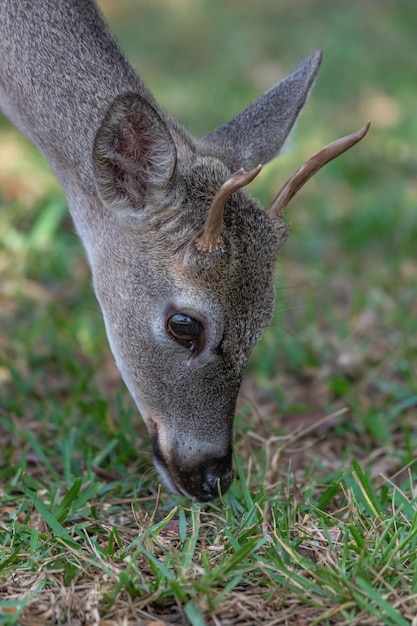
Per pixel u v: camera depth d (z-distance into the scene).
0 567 7.98
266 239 9.67
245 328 9.59
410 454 10.59
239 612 7.47
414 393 12.20
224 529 8.48
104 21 10.97
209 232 9.23
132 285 9.75
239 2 33.69
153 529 8.44
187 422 9.73
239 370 9.70
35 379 12.76
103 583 7.78
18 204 18.16
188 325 9.45
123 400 12.47
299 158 21.31
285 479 10.51
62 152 10.69
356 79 26.80
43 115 10.71
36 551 8.31
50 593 7.75
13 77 10.84
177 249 9.53
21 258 16.30
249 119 10.93
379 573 7.76
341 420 11.88
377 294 15.12
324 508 9.53
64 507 9.30
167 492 10.11
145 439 11.34
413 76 26.97
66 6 10.62
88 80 10.48
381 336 14.18
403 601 7.48
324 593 7.64
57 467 10.85
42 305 15.01
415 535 8.28
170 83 26.84
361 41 30.03
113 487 10.09
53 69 10.57
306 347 13.95
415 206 18.88
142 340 9.77
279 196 9.88
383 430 11.36
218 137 10.84
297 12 33.00
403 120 23.55
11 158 20.48
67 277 16.14
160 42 30.39
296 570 7.98
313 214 19.16
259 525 8.64
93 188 10.27
